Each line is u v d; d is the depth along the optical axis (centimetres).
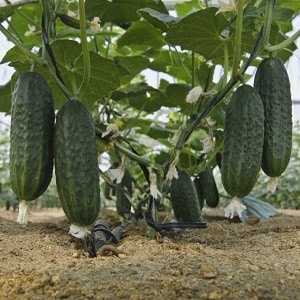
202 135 81
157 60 71
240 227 58
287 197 141
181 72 74
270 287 30
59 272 33
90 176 34
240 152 36
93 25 42
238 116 36
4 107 62
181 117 83
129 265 34
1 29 38
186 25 43
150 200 47
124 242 46
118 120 64
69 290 29
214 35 44
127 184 63
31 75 35
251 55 39
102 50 78
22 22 64
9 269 34
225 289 29
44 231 56
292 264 35
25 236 49
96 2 58
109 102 69
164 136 80
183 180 52
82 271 33
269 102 38
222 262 35
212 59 52
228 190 37
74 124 34
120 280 31
